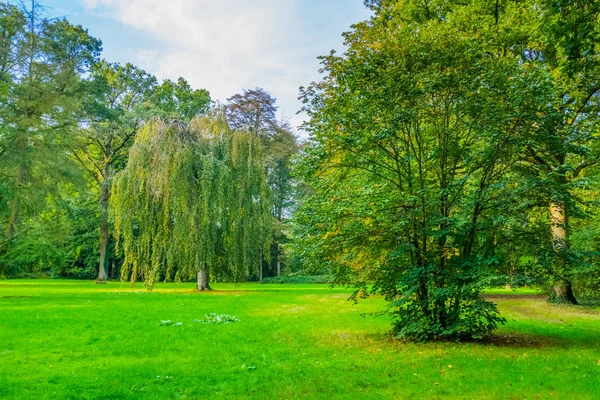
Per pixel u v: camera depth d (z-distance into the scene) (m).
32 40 20.02
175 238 19.44
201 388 4.78
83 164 33.03
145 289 24.20
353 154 8.36
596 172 14.61
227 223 20.56
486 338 7.95
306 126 8.78
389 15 15.71
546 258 7.39
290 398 4.38
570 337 8.16
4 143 18.22
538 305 14.96
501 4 16.12
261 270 39.84
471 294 7.28
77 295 18.72
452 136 8.09
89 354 6.61
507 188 7.54
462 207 7.81
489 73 7.33
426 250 7.78
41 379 5.17
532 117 7.16
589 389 4.57
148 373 5.44
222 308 13.56
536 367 5.58
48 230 19.03
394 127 7.62
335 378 5.11
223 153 21.30
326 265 8.19
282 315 11.94
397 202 7.78
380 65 7.79
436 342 7.52
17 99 18.83
